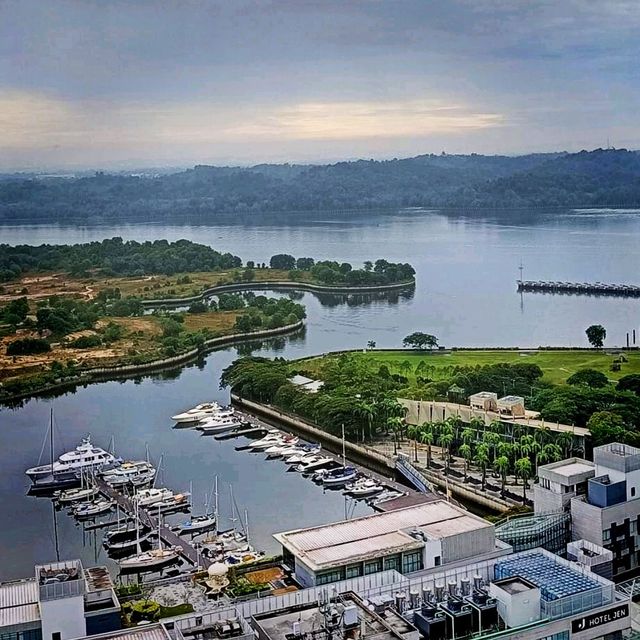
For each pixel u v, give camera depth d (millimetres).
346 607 185750
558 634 194125
